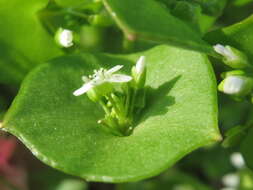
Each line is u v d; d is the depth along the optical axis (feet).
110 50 0.22
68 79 0.15
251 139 0.15
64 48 0.17
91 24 0.17
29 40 0.17
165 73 0.15
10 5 0.16
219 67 0.19
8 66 0.17
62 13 0.17
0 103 0.21
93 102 0.15
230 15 0.22
